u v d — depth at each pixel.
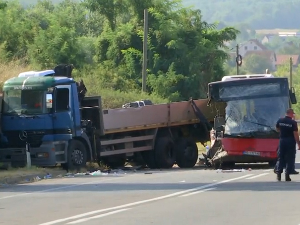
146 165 71.38
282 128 45.31
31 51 108.38
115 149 65.81
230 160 61.44
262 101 61.75
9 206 36.12
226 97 62.34
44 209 34.44
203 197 37.53
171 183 45.84
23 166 58.97
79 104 61.44
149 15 126.69
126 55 123.69
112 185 45.62
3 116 59.31
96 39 135.62
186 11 130.38
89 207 34.72
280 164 45.44
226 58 131.12
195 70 123.19
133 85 118.25
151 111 68.31
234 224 28.44
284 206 33.34
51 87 58.44
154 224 28.78
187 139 71.81
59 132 58.81
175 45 121.06
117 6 135.50
